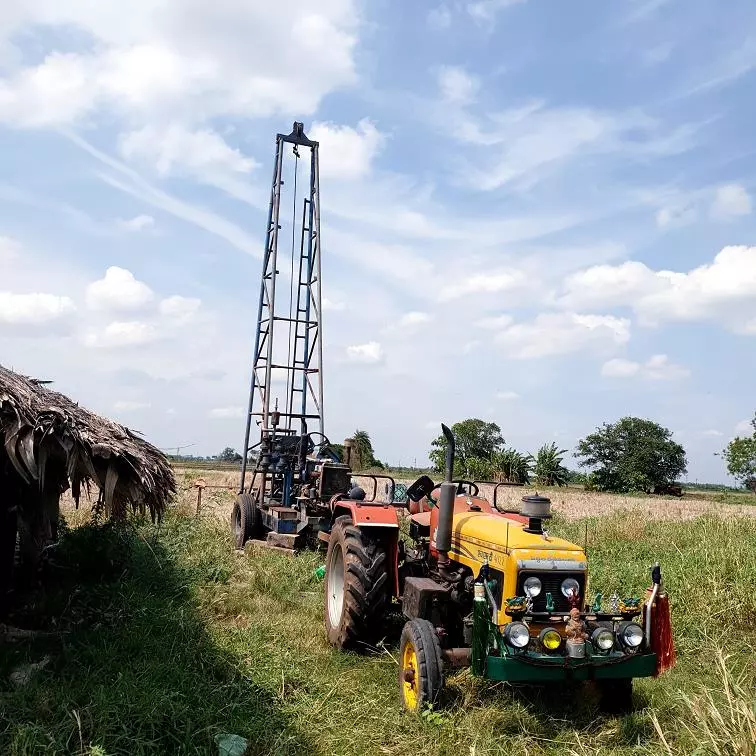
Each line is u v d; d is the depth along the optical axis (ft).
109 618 20.06
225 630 20.71
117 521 24.90
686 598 24.53
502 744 14.82
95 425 17.42
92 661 17.11
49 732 12.62
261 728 14.56
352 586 19.70
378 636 20.68
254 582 26.35
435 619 17.95
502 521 17.70
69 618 20.02
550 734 15.51
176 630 19.79
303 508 33.35
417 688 15.87
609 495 109.29
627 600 15.58
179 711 14.28
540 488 109.60
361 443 124.57
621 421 167.43
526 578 15.65
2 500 20.10
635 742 15.03
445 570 18.63
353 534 20.71
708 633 22.33
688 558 27.84
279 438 38.55
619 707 16.58
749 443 152.15
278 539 33.55
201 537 33.35
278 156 44.14
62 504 39.40
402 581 20.75
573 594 15.46
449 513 18.22
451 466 18.49
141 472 16.99
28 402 15.56
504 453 136.36
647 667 15.19
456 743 14.70
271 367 41.83
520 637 14.52
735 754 12.23
